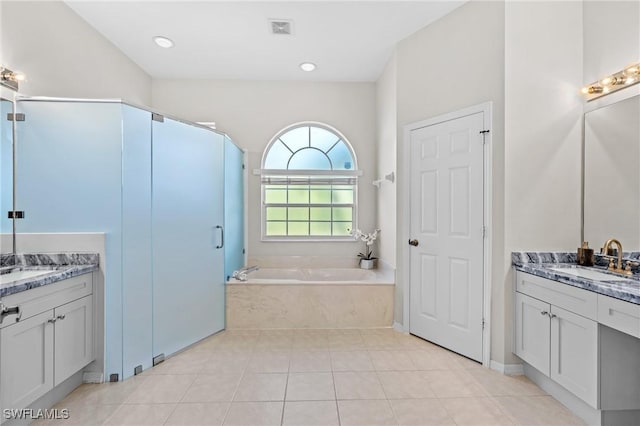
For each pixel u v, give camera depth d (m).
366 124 4.26
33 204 2.22
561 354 1.94
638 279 1.83
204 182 2.97
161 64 3.73
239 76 4.07
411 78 3.07
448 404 2.00
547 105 2.37
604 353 1.70
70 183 2.24
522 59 2.35
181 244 2.75
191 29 3.00
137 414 1.89
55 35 2.53
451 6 2.65
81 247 2.23
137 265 2.39
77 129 2.24
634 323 1.52
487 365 2.47
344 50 3.39
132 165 2.34
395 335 3.09
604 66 2.21
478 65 2.52
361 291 3.27
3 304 1.58
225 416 1.88
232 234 3.57
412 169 3.06
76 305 2.07
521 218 2.37
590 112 2.31
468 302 2.61
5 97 2.16
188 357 2.63
